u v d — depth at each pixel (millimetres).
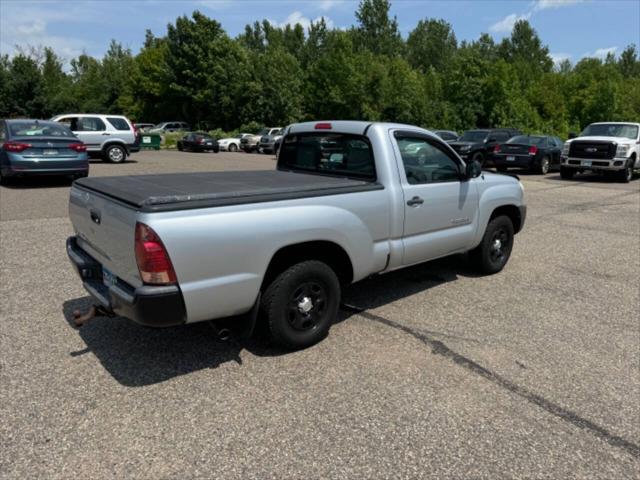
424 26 89500
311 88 51250
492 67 49094
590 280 5785
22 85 50844
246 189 3541
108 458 2639
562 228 8812
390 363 3697
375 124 4430
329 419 3006
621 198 12555
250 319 3512
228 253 3227
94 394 3221
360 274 4145
